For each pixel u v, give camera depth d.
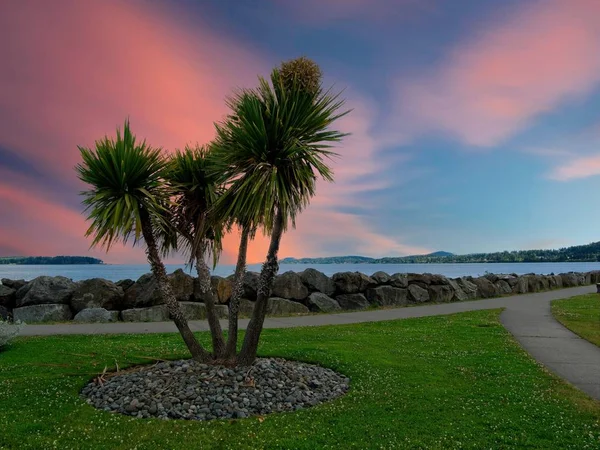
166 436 6.03
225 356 8.66
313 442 5.84
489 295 27.69
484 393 7.84
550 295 28.84
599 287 30.22
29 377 8.63
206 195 8.89
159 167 8.38
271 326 15.52
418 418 6.66
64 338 12.91
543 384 8.37
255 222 7.78
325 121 8.07
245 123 7.70
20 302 17.38
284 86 8.27
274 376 8.38
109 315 16.59
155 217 8.63
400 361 10.16
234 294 8.79
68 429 6.23
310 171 7.91
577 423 6.50
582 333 14.09
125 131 8.14
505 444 5.81
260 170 7.73
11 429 6.09
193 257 9.29
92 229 7.90
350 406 7.21
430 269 121.00
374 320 17.12
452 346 11.94
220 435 6.07
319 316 18.27
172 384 7.86
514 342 12.54
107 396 7.63
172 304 8.74
